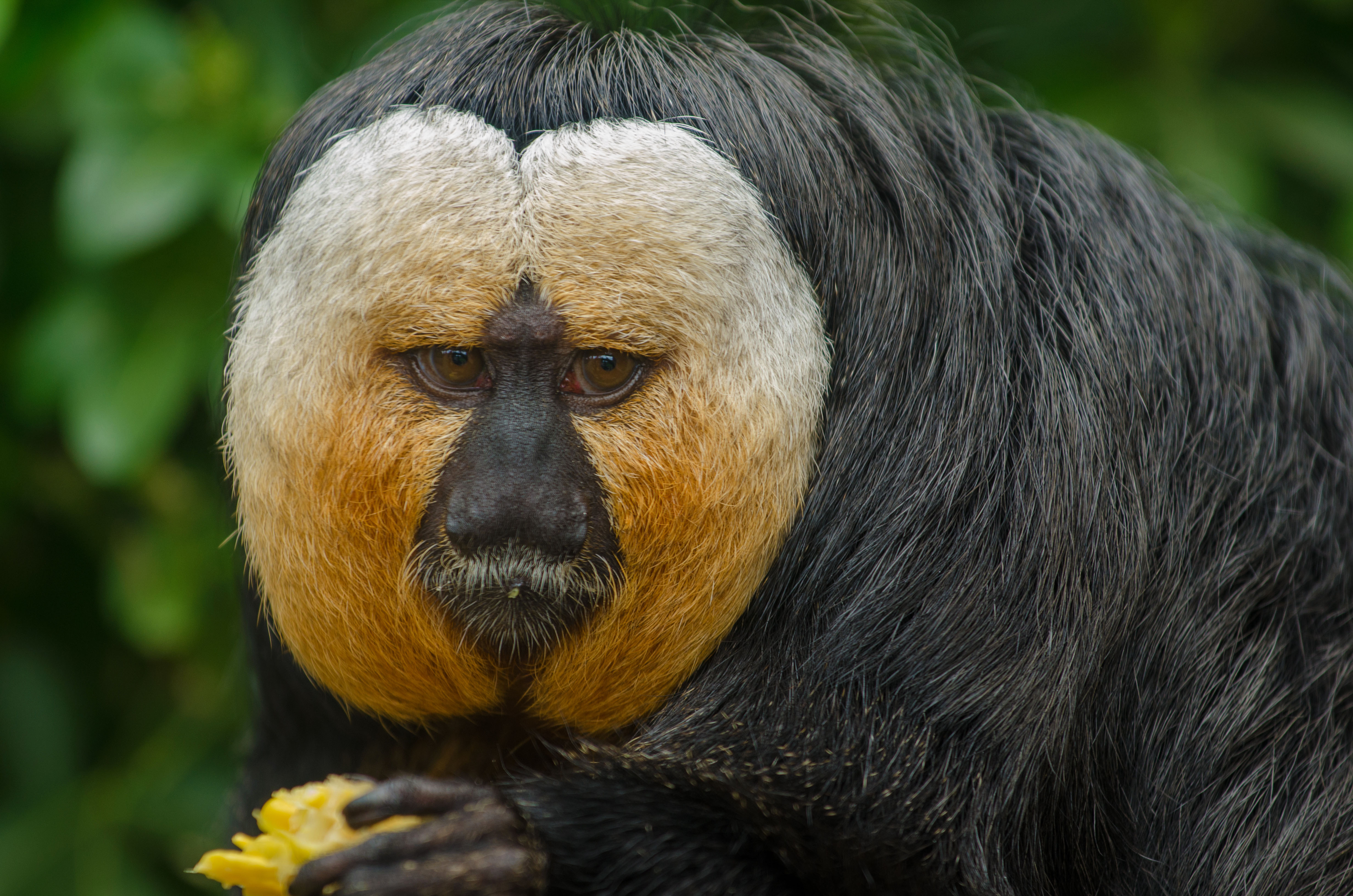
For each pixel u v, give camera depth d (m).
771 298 3.95
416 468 3.89
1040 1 7.43
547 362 3.78
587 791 3.76
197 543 7.02
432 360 3.85
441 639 4.11
